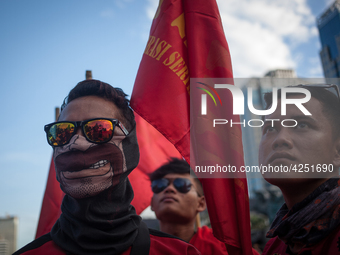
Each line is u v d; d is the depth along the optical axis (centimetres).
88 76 330
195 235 368
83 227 192
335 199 185
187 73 256
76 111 211
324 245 182
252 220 2317
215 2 267
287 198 212
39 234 320
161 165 382
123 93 235
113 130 206
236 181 224
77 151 200
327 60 2723
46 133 208
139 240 206
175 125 240
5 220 5328
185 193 366
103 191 201
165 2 271
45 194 333
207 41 256
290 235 193
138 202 389
